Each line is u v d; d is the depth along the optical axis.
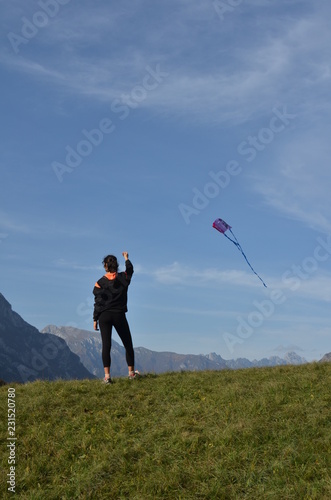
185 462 8.40
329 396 10.70
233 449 8.65
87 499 7.64
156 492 7.71
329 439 8.73
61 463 8.77
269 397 10.88
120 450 8.88
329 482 7.45
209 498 7.50
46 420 10.54
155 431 9.56
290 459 8.22
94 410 10.96
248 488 7.61
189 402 11.06
